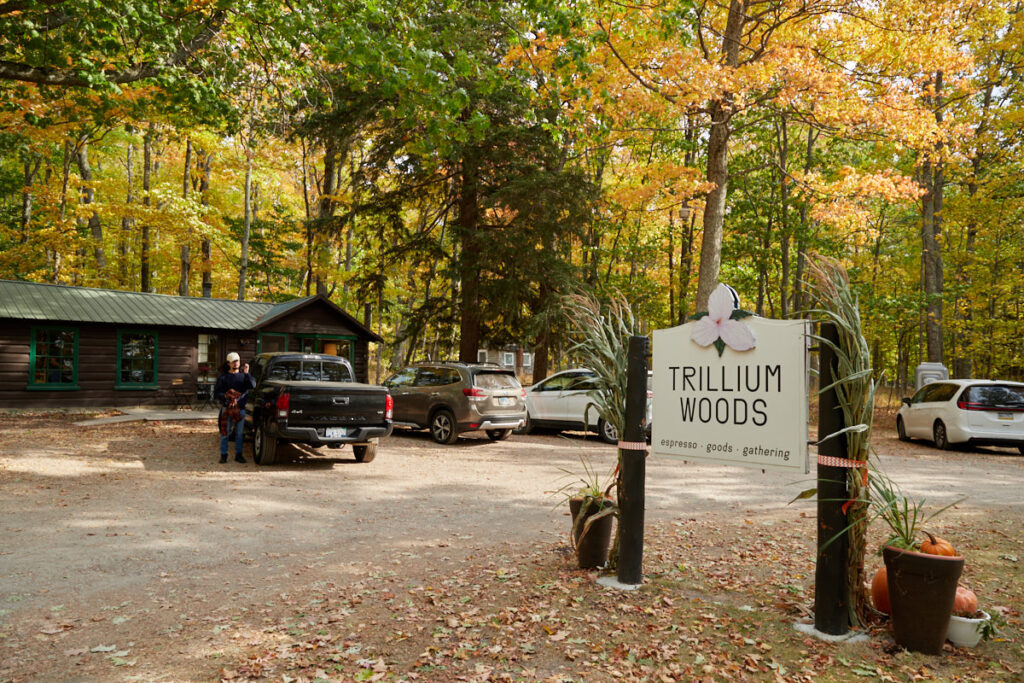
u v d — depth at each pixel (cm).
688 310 2773
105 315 2072
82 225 2714
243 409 1148
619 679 371
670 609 473
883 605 448
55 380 2011
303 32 1123
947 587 384
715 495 922
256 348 2333
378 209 2220
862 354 415
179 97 1187
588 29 1247
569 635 432
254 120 1709
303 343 2438
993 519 755
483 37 1599
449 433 1419
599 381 545
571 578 543
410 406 1498
